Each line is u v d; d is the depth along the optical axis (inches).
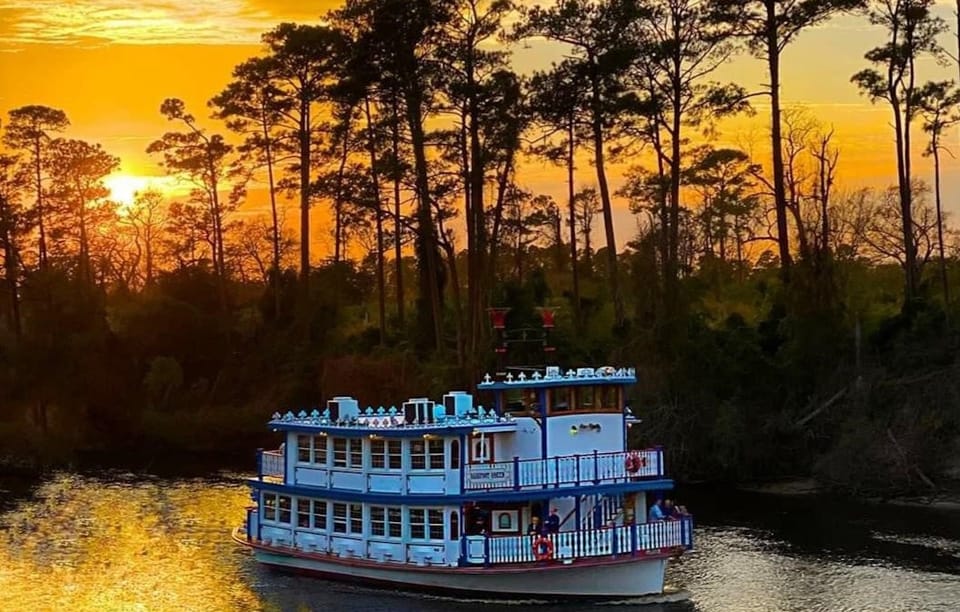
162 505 2337.6
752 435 2566.4
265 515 1791.3
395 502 1587.1
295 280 3786.9
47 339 3516.2
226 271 4244.6
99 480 2699.3
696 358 2687.0
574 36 2913.4
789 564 1759.4
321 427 1684.3
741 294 3503.9
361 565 1617.9
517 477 1536.7
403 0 2876.5
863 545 1891.0
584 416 1619.1
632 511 1616.6
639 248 2972.4
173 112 3964.1
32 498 2432.3
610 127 2982.3
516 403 1656.0
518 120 2910.9
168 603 1582.2
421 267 3297.2
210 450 3282.5
